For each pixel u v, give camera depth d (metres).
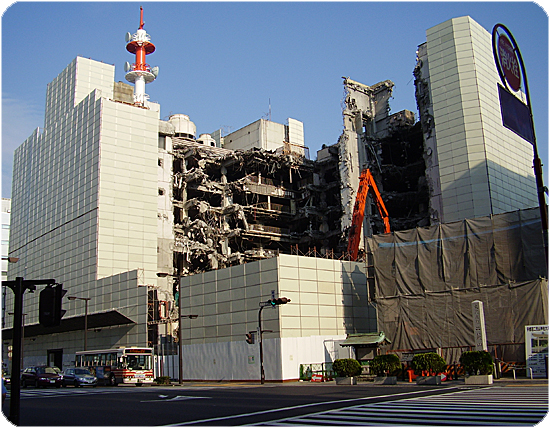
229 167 96.88
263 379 42.50
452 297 44.66
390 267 48.84
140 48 92.81
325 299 50.06
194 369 52.28
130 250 76.12
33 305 86.75
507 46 19.47
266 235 93.38
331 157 96.75
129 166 78.81
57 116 92.56
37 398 29.36
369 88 99.19
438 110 76.94
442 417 15.91
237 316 49.34
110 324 67.25
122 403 24.72
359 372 37.59
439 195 75.25
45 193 89.75
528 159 81.50
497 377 35.66
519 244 42.09
